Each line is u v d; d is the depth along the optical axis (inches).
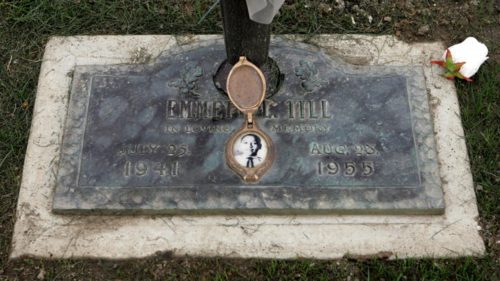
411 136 54.0
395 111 54.7
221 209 52.4
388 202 52.4
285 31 59.7
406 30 59.4
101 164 53.5
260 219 52.9
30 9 60.9
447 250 52.1
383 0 61.3
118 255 52.2
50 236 52.6
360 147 53.6
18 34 60.2
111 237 52.6
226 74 55.6
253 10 46.1
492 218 53.6
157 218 53.0
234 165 52.4
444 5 61.3
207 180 52.9
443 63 56.9
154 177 53.1
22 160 55.7
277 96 55.1
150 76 56.0
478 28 60.5
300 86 55.5
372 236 52.4
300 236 52.4
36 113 56.2
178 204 52.4
